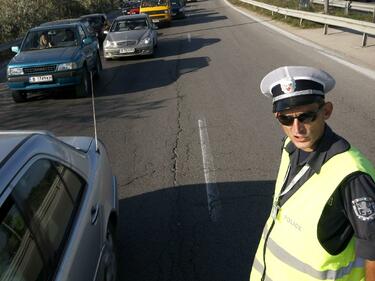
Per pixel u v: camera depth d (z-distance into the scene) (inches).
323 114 74.6
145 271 157.2
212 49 660.7
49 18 1218.0
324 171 70.1
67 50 428.5
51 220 101.1
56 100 424.8
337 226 68.2
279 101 74.8
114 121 340.5
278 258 75.4
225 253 163.9
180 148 272.2
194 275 153.3
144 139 293.9
